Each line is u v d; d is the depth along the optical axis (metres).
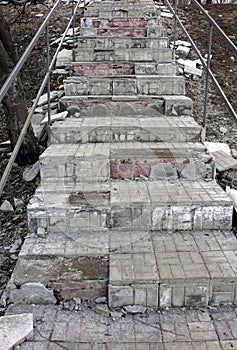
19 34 6.45
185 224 2.37
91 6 5.23
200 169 2.75
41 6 7.97
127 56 4.28
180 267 2.01
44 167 2.68
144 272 1.97
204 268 2.00
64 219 2.35
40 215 2.34
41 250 2.17
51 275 2.00
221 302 1.96
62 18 7.07
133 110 3.43
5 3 6.43
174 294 1.94
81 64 4.03
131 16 5.12
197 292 1.94
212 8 7.71
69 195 2.48
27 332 1.74
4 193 3.07
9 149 3.75
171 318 1.87
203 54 5.45
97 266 2.05
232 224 2.46
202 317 1.88
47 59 3.03
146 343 1.72
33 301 1.97
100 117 3.37
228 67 5.20
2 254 2.41
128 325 1.83
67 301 1.97
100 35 4.79
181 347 1.69
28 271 2.03
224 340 1.73
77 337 1.75
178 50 5.23
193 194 2.46
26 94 4.71
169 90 3.69
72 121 3.20
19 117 3.37
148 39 4.46
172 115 3.40
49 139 3.01
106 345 1.71
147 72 4.07
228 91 4.61
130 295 1.93
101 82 3.71
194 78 4.75
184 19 6.76
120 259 2.09
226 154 3.32
